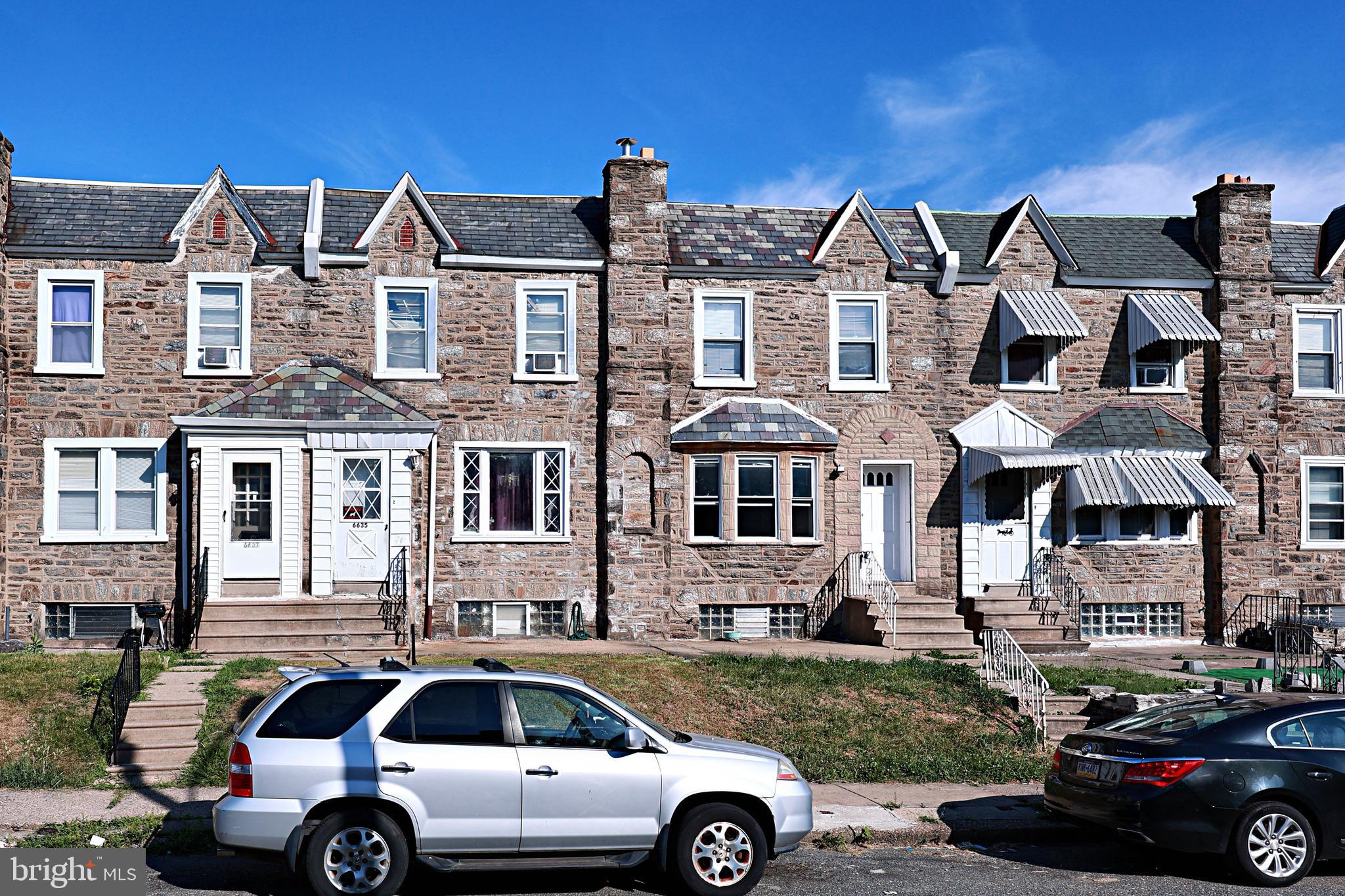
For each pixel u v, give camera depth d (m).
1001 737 15.43
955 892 9.77
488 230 22.88
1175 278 24.38
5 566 20.75
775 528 23.06
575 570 22.36
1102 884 10.17
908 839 11.65
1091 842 11.87
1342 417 24.81
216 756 13.20
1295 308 24.80
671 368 22.97
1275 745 10.45
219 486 20.28
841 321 23.67
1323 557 24.55
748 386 23.23
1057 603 22.77
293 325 21.86
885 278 23.69
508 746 9.32
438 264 22.25
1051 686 17.59
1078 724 15.94
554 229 23.16
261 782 8.85
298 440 20.52
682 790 9.55
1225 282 24.34
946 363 23.80
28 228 21.27
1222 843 10.20
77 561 21.03
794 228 24.36
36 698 14.52
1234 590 24.03
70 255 21.23
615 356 22.36
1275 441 24.27
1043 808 12.61
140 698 14.68
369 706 9.24
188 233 21.64
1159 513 24.38
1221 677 19.36
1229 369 24.22
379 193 23.47
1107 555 24.06
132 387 21.38
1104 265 24.50
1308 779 10.32
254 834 8.77
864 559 23.02
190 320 21.58
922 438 23.59
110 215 21.92
